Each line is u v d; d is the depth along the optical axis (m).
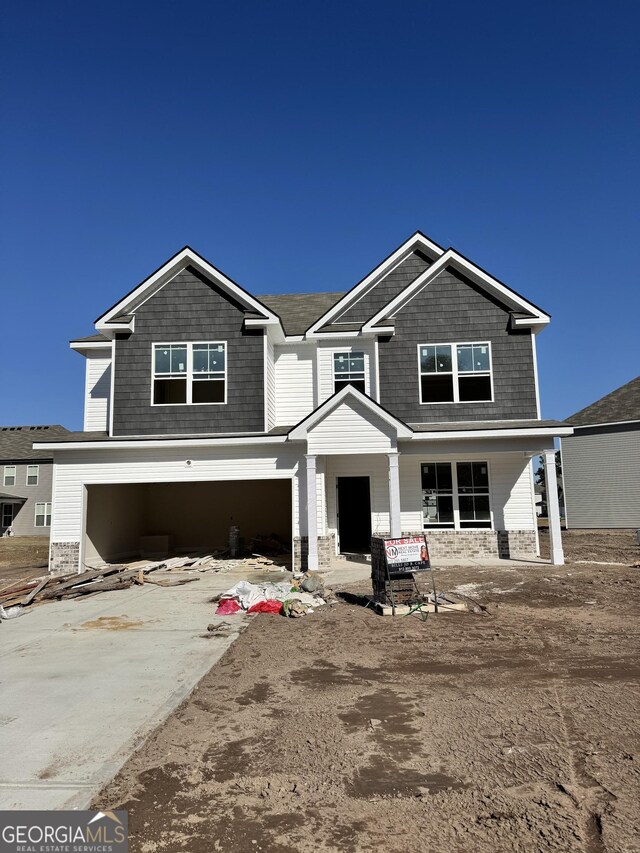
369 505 17.78
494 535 16.30
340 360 17.20
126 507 18.66
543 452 15.08
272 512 20.98
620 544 21.50
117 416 15.91
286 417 17.61
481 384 16.31
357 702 5.59
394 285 17.67
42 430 43.66
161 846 3.37
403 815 3.62
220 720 5.25
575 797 3.75
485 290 16.59
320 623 8.95
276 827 3.53
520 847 3.27
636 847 3.22
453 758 4.35
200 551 20.02
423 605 9.62
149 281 16.09
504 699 5.54
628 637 7.70
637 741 4.55
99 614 10.23
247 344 16.11
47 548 28.44
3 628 9.31
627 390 32.06
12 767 4.39
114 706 5.64
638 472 29.06
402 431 14.41
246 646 7.77
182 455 15.22
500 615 9.13
